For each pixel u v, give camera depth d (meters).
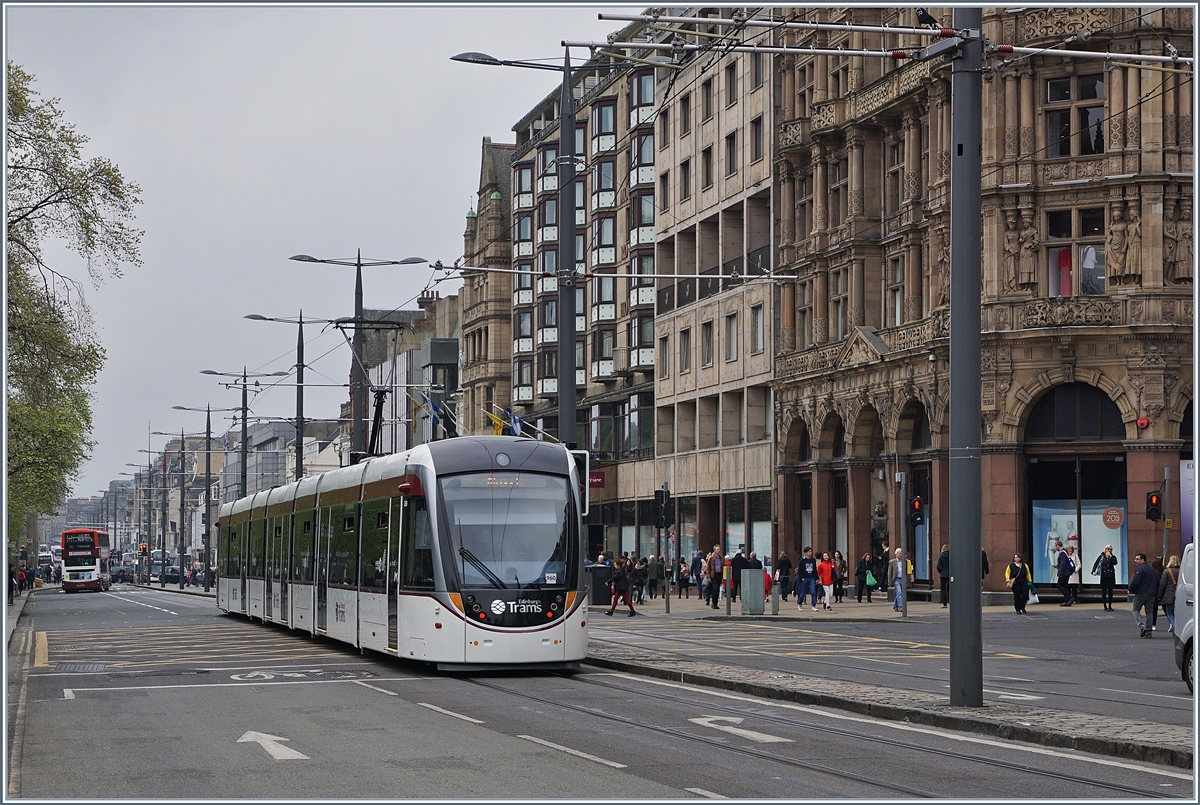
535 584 24.52
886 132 55.25
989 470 48.09
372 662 27.58
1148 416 45.97
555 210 86.50
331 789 12.38
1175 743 14.20
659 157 74.75
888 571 50.81
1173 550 45.72
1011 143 48.06
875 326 55.69
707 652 28.97
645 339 75.69
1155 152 46.19
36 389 45.56
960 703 17.58
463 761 14.01
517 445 25.77
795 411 60.38
